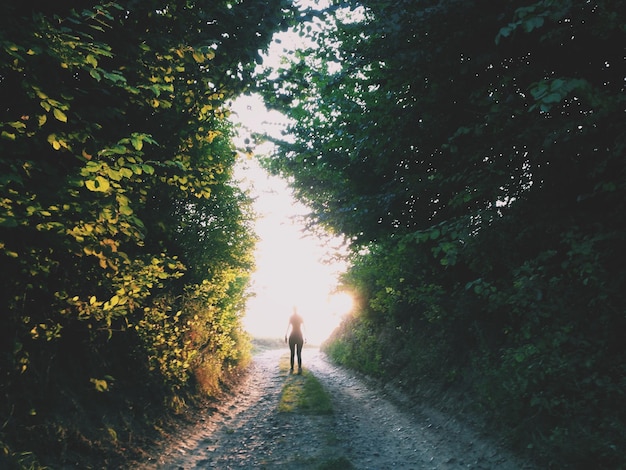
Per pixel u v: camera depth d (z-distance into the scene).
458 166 7.09
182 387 8.91
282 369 16.97
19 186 4.04
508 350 5.98
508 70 5.84
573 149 5.09
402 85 7.03
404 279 10.47
